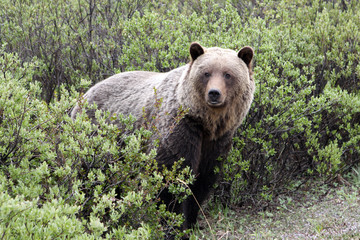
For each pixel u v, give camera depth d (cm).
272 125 1116
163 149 870
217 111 868
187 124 870
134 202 693
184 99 870
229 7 1341
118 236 630
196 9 1698
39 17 1588
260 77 1065
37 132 702
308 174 1266
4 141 699
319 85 1295
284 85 1120
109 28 1532
